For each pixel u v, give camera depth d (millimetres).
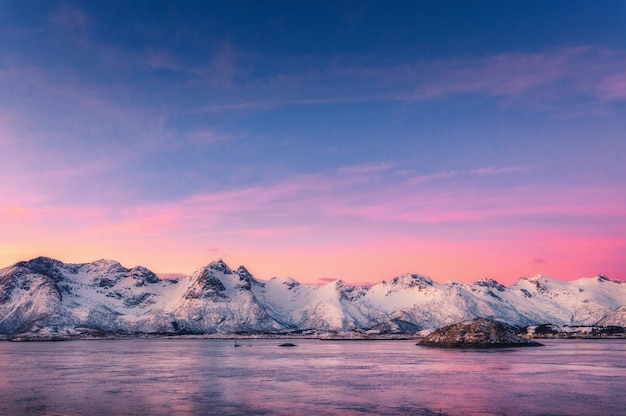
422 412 54531
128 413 54656
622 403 59781
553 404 59031
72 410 56531
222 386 76062
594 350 177750
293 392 69312
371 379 84688
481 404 59094
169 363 125812
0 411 56250
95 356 160375
